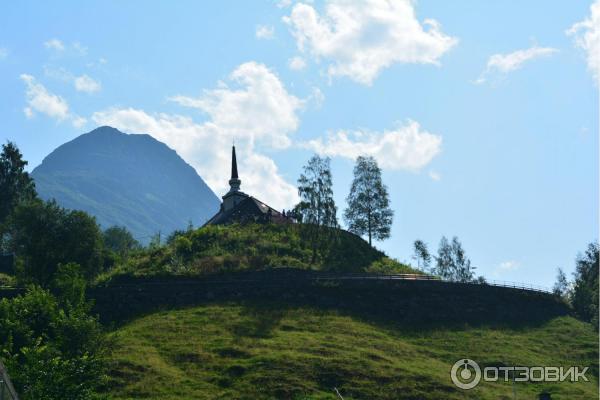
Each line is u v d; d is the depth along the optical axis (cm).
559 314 12312
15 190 16025
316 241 14325
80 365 6844
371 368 9050
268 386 8519
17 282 12150
